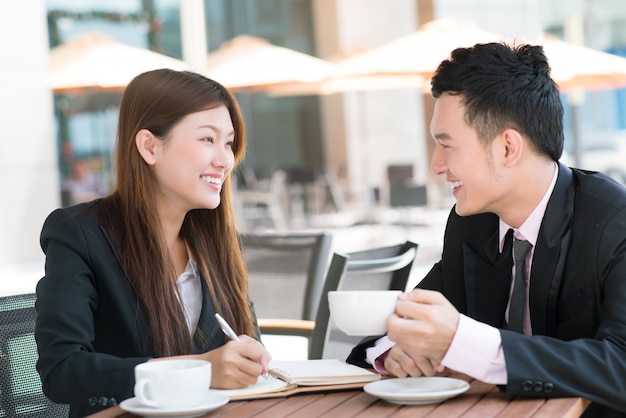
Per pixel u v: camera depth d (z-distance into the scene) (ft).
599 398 5.80
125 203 7.51
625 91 46.06
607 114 46.55
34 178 41.57
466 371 5.83
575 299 6.51
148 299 7.25
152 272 7.32
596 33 46.14
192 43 52.95
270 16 60.23
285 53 41.11
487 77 6.48
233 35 58.95
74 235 7.24
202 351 7.48
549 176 6.67
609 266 6.37
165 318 7.26
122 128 7.59
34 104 41.50
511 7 56.34
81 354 6.54
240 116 7.84
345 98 62.18
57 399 6.54
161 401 5.32
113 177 7.72
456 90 6.54
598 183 6.70
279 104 61.00
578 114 46.93
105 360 6.44
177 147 7.44
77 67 37.63
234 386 5.98
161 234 7.46
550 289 6.57
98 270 7.23
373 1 61.98
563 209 6.62
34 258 41.57
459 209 6.80
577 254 6.52
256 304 12.96
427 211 50.14
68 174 47.70
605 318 6.19
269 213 55.62
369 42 61.87
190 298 7.79
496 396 5.83
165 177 7.50
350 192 60.29
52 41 47.65
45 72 41.75
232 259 8.02
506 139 6.52
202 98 7.50
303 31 61.62
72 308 6.89
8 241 40.98
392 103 63.72
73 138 47.85
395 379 6.10
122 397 6.29
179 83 7.50
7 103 41.01
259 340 8.16
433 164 6.82
